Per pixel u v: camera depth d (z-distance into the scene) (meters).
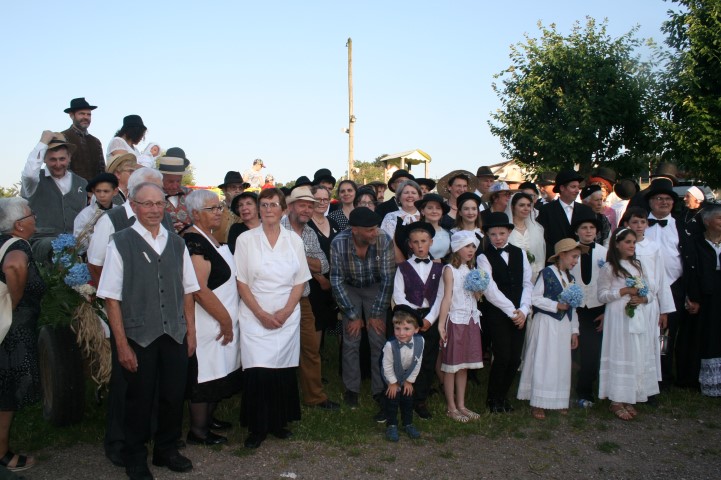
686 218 7.86
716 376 6.47
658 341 6.15
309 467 4.64
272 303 5.00
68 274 4.71
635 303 5.76
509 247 6.02
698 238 6.68
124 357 4.12
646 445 5.22
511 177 11.81
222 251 4.98
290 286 5.12
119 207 4.77
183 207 6.06
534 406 5.77
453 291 5.73
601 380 5.96
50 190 6.37
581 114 13.88
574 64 14.12
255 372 4.91
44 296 4.80
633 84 13.70
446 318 5.72
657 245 6.34
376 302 5.80
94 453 4.83
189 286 4.49
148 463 4.65
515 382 6.87
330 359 7.68
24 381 4.43
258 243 5.06
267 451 4.91
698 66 11.97
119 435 4.54
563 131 14.07
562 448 5.12
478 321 5.79
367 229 5.53
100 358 4.99
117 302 4.16
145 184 4.21
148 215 4.18
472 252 5.77
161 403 4.42
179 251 4.43
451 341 5.69
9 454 4.53
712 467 4.82
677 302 6.69
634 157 13.87
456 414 5.71
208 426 5.17
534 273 6.62
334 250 5.84
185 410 5.82
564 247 5.89
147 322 4.19
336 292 5.82
